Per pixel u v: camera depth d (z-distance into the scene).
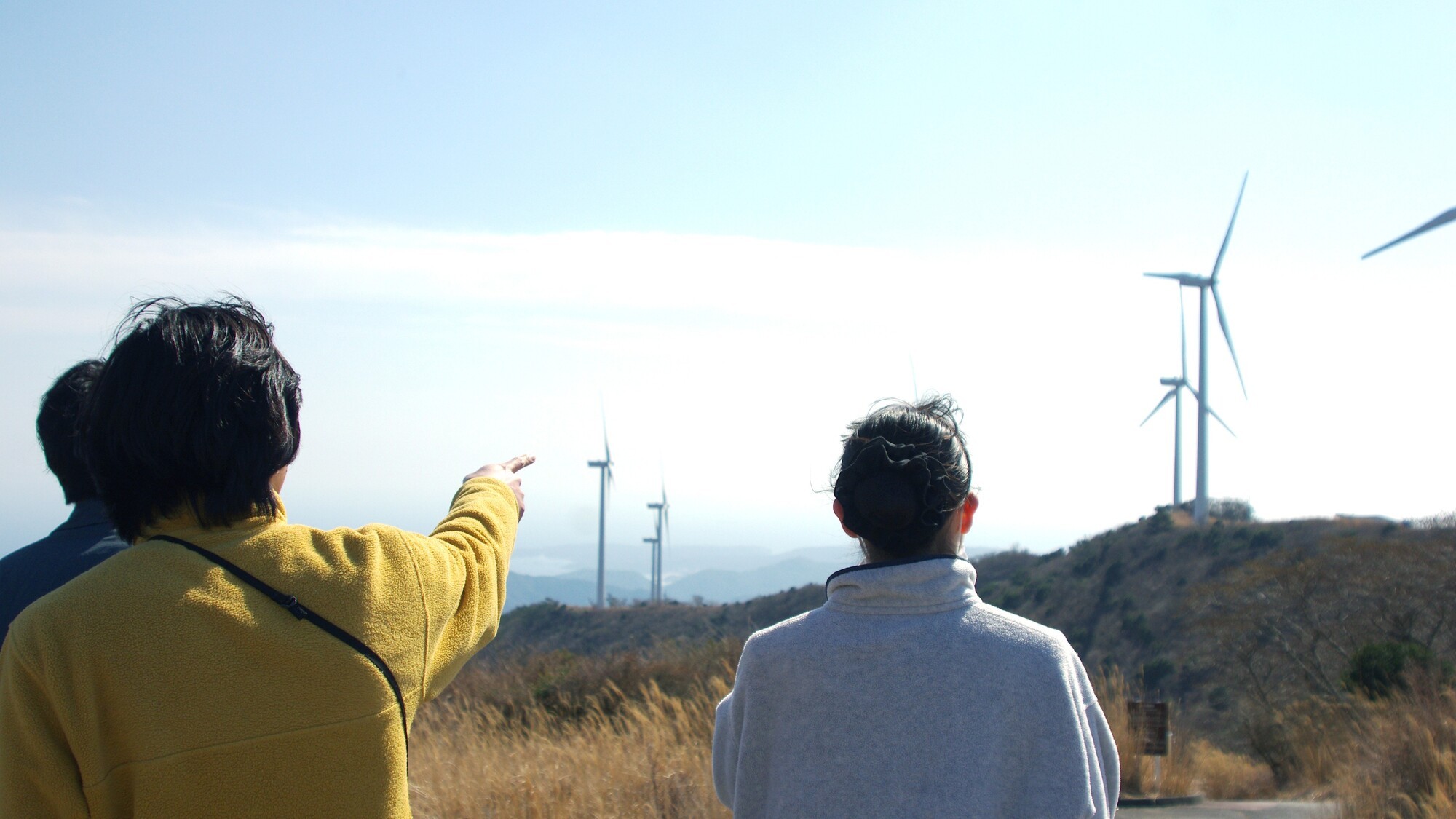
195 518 1.46
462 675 11.39
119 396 1.43
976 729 1.57
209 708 1.32
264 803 1.34
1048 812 1.53
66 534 1.93
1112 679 9.34
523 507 1.95
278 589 1.40
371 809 1.41
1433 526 19.41
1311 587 16.19
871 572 1.69
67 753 1.31
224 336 1.50
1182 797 7.89
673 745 5.99
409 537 1.58
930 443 1.75
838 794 1.59
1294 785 8.52
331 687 1.39
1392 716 7.46
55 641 1.30
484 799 4.84
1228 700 16.12
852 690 1.62
